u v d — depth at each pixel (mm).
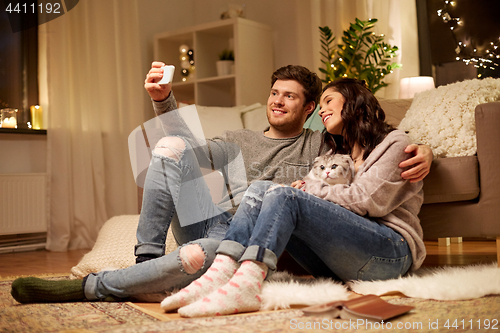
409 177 1224
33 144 3295
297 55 3971
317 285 1176
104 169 3492
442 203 1568
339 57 3348
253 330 893
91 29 3418
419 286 1154
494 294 1151
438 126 1605
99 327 948
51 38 3205
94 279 1188
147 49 4094
